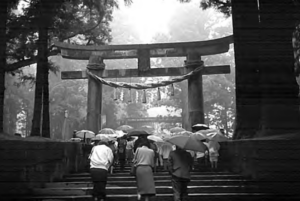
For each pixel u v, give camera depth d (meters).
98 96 14.13
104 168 4.49
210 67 14.01
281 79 2.39
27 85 20.97
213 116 25.64
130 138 10.00
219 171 6.81
